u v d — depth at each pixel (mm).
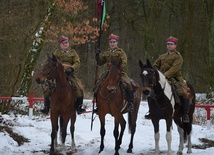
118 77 10203
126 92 10930
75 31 19500
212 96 23016
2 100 16891
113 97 10438
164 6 27703
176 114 10906
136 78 35188
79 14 22422
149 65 10000
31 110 15922
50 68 10328
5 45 16828
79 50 30797
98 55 11328
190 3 24578
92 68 29812
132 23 29906
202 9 25594
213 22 23578
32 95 15977
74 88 11133
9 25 16031
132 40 32469
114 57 11117
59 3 18328
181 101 10836
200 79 26094
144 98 26234
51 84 10477
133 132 11547
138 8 30047
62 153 10641
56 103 10500
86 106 20344
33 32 16688
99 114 10820
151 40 26953
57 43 19938
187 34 24859
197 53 27016
